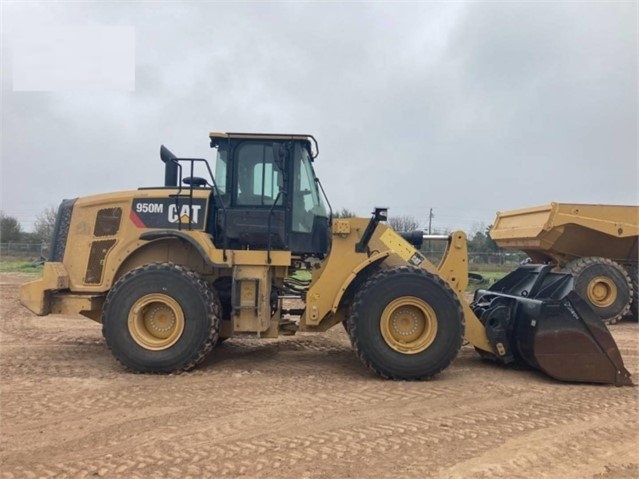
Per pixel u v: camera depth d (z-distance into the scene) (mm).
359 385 5367
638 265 11047
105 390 5062
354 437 3977
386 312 5578
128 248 6242
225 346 7383
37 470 3391
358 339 5578
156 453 3650
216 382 5383
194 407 4590
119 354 5668
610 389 5363
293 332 6219
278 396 4938
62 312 6219
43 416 4340
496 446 3875
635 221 10594
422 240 6836
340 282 6047
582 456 3742
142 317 5785
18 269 24625
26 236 44750
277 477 3318
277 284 6289
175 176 6703
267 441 3875
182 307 5680
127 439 3885
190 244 6289
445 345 5535
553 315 5535
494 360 6445
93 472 3367
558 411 4660
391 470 3443
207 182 6258
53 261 6500
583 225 10500
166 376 5605
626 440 4039
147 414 4406
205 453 3656
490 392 5188
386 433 4066
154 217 6250
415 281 5594
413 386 5355
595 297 10586
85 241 6355
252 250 6090
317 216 6418
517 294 6336
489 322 6039
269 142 6312
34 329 8828
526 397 5051
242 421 4262
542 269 6117
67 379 5449
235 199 6262
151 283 5688
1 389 5086
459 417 4465
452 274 6293
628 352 7441
